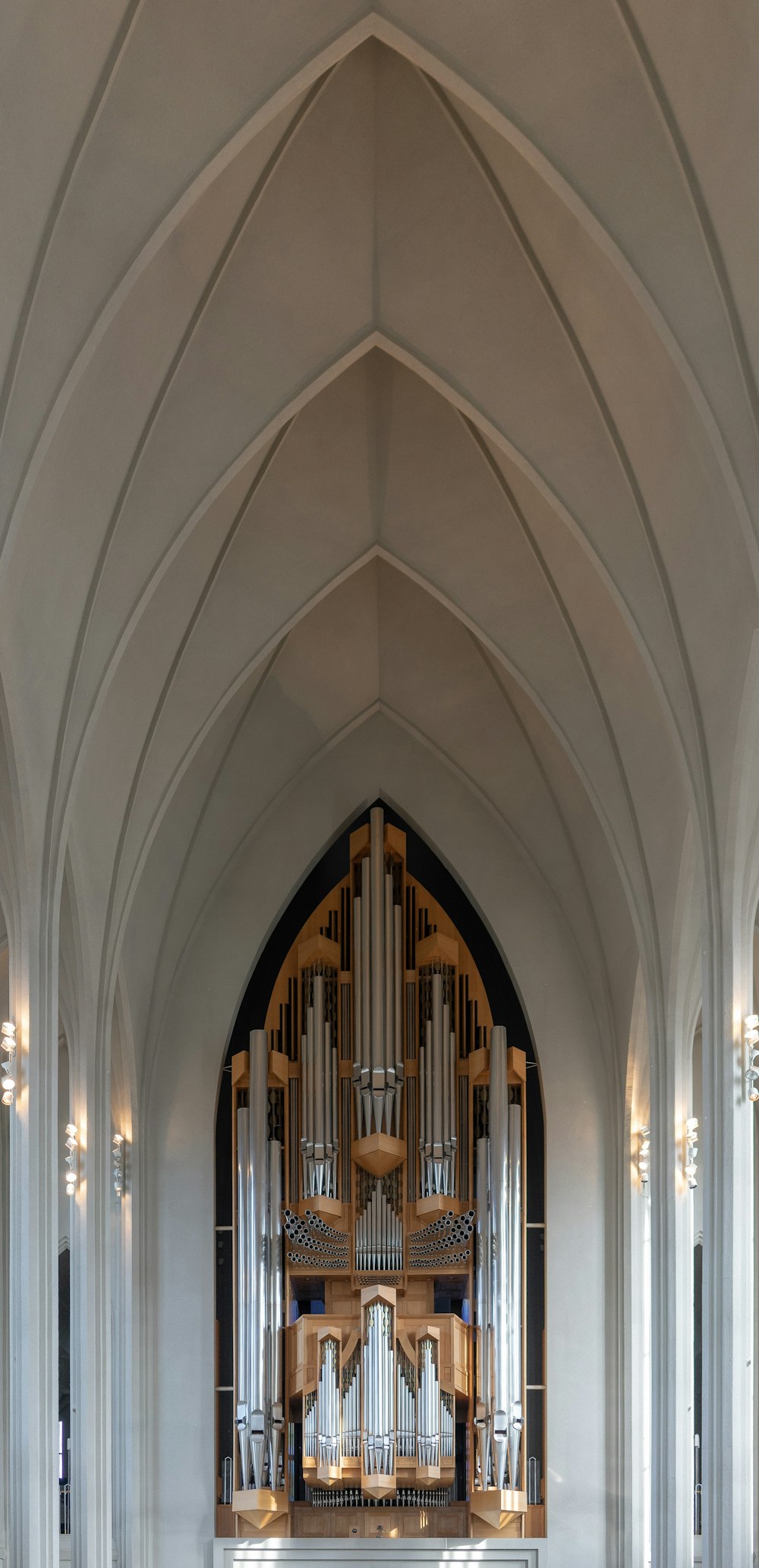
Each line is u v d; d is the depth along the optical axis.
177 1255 19.11
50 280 10.66
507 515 15.71
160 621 15.84
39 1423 12.95
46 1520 12.86
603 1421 18.72
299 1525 18.53
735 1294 13.05
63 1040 21.30
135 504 13.64
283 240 12.57
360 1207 19.12
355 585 18.17
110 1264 16.77
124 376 12.60
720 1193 13.21
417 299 13.16
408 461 15.64
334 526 16.20
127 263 10.93
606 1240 19.16
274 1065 19.31
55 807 13.91
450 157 12.16
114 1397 18.61
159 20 9.95
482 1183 18.95
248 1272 18.77
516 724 19.05
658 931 16.62
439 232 12.66
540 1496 18.64
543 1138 19.50
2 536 11.10
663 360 12.17
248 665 16.95
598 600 15.46
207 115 10.54
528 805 19.55
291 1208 19.11
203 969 19.83
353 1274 18.98
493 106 10.73
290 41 10.34
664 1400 15.77
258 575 16.31
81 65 9.88
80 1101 16.30
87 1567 15.26
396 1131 19.03
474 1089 19.56
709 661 13.45
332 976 19.59
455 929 19.89
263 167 12.03
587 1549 18.42
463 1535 18.47
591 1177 19.27
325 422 15.22
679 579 13.55
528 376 13.32
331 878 20.23
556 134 10.69
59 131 10.08
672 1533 15.48
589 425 13.35
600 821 16.81
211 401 13.37
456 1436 19.08
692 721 13.90
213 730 18.62
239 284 12.77
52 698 13.71
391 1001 19.27
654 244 10.77
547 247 12.43
